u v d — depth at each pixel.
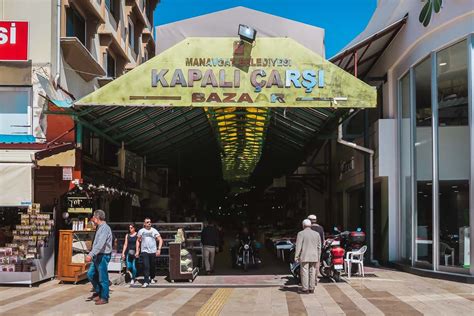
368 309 9.15
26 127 13.05
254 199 49.22
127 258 12.65
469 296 10.36
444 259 12.98
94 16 17.14
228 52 11.44
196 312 8.99
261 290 11.59
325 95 11.37
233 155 23.14
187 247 15.31
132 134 15.72
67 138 12.70
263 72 11.41
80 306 9.43
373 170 16.91
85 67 15.45
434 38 13.36
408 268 14.21
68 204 13.58
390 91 16.53
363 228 19.30
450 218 12.76
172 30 15.27
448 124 12.89
